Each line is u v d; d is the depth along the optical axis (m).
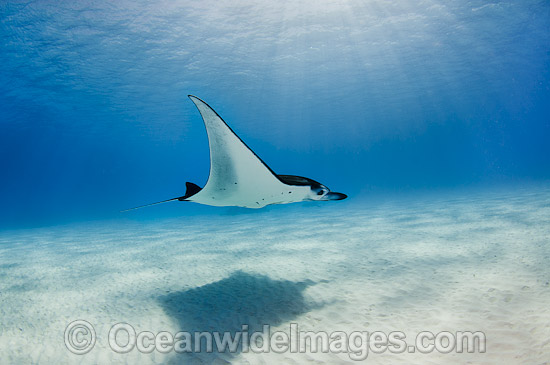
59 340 3.05
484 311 2.98
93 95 18.31
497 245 5.23
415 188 40.03
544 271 3.75
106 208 47.53
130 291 4.40
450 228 7.25
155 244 8.62
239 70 17.09
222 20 12.20
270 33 13.52
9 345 2.98
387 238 6.90
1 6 9.92
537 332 2.49
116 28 11.88
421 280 4.02
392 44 15.48
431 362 2.37
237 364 2.53
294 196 3.92
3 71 14.16
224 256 6.33
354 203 19.42
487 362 2.27
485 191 19.39
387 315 3.18
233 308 3.58
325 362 2.49
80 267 6.14
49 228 17.53
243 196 3.68
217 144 3.07
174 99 20.70
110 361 2.68
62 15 10.73
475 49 17.02
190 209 33.91
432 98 28.38
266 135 43.50
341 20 12.93
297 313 3.38
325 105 27.16
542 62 21.27
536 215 7.61
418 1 11.86
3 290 4.74
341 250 6.14
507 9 13.04
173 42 13.39
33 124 25.02
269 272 4.92
